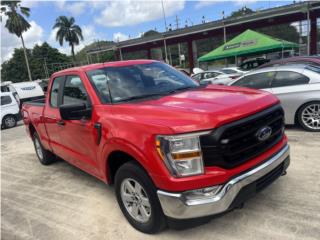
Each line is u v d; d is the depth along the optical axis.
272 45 19.41
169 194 2.88
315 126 6.70
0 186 5.80
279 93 6.95
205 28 39.03
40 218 4.26
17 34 52.03
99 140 3.71
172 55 76.00
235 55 21.05
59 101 4.97
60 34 70.00
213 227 3.42
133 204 3.52
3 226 4.19
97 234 3.64
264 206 3.70
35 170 6.51
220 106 3.05
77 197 4.76
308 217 3.38
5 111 14.90
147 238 3.38
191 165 2.82
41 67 89.19
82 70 4.39
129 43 47.12
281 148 3.46
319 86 6.55
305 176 4.41
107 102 3.84
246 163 3.00
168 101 3.47
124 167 3.36
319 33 34.19
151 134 2.96
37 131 6.18
